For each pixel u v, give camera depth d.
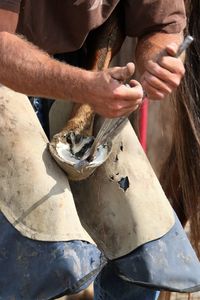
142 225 7.21
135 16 7.50
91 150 6.82
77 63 7.75
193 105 9.47
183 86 9.45
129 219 7.24
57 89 6.46
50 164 6.92
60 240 6.64
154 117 12.15
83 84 6.36
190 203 9.55
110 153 7.17
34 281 6.67
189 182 9.54
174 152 9.80
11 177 6.82
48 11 7.25
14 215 6.75
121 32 7.70
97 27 7.50
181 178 9.58
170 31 7.49
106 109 6.38
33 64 6.48
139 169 7.38
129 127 7.53
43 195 6.74
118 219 7.29
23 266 6.69
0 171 6.86
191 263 7.26
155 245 7.19
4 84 6.64
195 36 9.35
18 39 6.61
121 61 9.87
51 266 6.60
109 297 7.73
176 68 6.42
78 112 7.21
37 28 7.26
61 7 7.25
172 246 7.24
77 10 7.20
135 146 7.46
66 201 6.80
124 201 7.28
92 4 7.19
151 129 11.95
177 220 7.43
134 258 7.19
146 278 7.15
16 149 6.87
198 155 9.48
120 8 7.61
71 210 6.80
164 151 11.65
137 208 7.25
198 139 9.45
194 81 9.43
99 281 7.76
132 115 11.34
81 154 6.98
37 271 6.66
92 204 7.40
